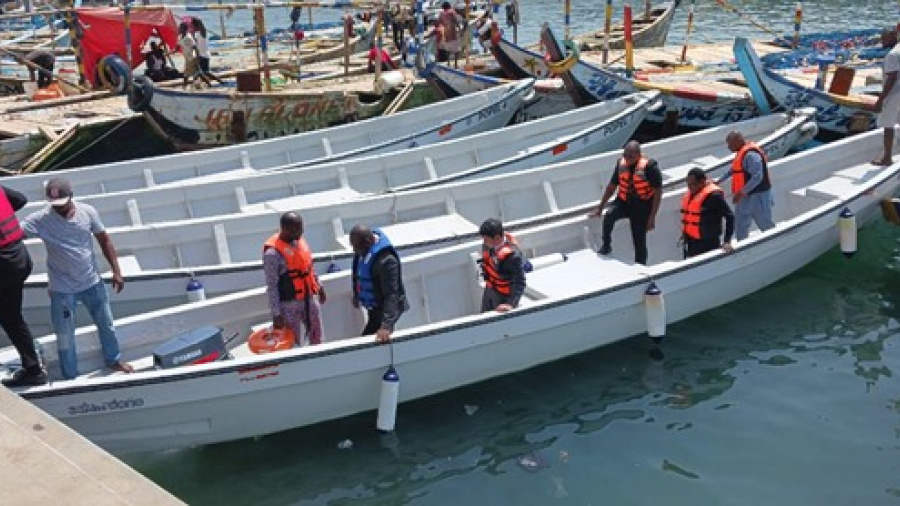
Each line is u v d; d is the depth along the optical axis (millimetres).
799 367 9141
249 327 8641
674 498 7137
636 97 15688
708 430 8086
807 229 10500
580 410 8406
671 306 9492
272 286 7770
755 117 16531
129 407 7113
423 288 9258
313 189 12953
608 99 16656
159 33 21172
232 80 21156
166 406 7223
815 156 12523
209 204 12344
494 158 14547
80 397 6949
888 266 11516
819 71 16906
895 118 12094
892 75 11914
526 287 8969
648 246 11180
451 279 9469
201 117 16109
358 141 15539
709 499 7105
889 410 8352
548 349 8758
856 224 11266
